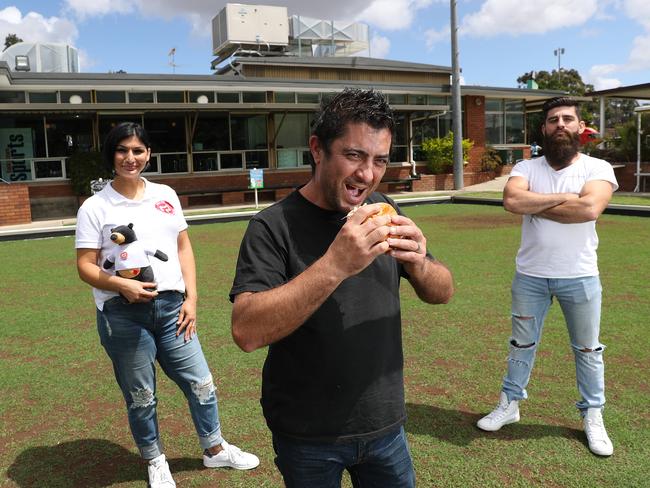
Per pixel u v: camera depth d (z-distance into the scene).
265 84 20.67
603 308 5.85
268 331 1.51
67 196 18.59
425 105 23.12
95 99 19.00
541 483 2.84
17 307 6.66
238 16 26.86
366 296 1.68
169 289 2.83
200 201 20.56
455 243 10.39
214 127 21.06
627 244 9.73
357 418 1.67
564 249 3.14
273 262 1.63
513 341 3.38
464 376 4.25
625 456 3.07
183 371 2.96
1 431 3.61
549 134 3.14
